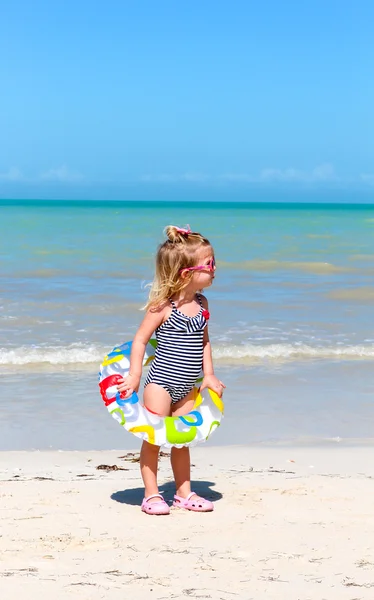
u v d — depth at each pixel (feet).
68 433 22.66
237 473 17.39
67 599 8.93
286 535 11.82
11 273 60.95
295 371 32.04
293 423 24.12
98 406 26.04
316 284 59.11
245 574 9.96
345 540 11.57
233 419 24.36
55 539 11.44
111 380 13.53
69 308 44.78
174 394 13.57
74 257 74.69
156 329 13.76
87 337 36.96
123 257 75.51
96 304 46.26
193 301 13.80
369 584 9.62
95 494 14.75
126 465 18.92
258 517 12.93
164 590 9.31
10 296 48.67
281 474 17.31
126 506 13.73
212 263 13.64
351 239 112.37
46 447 21.09
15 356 33.01
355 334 39.68
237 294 52.49
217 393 13.61
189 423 13.26
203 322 13.65
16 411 24.93
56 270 63.46
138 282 56.90
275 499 14.25
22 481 16.19
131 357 13.47
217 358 34.04
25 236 104.53
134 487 15.52
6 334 37.27
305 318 43.96
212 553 10.86
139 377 13.37
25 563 10.29
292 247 94.84
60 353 33.71
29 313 42.98
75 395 27.45
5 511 13.12
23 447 21.01
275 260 76.69
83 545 11.18
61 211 262.06
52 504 13.74
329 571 10.12
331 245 99.66
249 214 251.19
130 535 11.75
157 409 13.46
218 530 12.10
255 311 45.96
